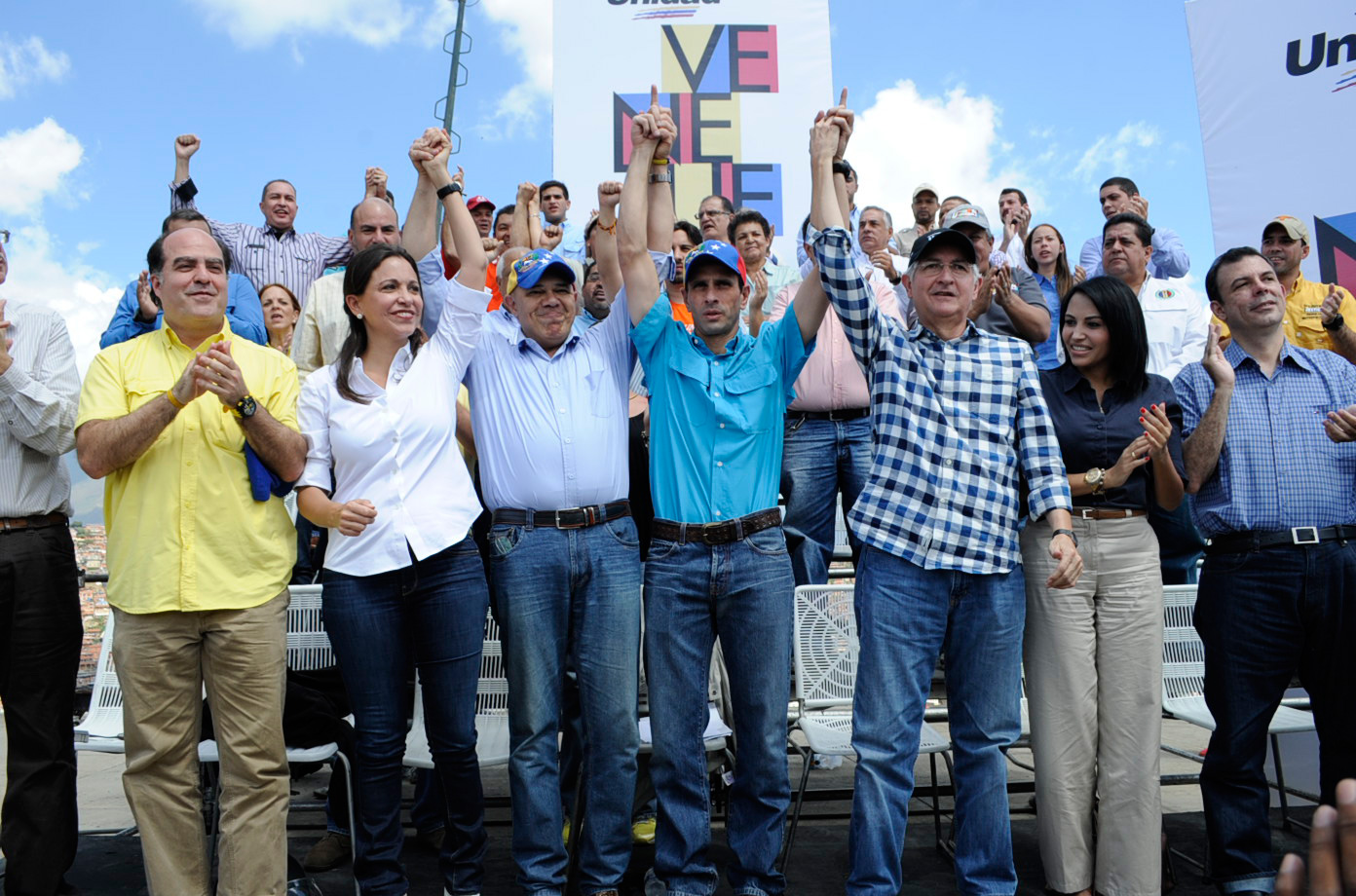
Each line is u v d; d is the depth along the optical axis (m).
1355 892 0.94
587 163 6.72
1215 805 3.23
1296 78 5.39
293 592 3.65
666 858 3.01
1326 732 3.22
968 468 3.04
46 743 3.21
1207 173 5.59
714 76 6.80
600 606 3.03
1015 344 3.21
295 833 4.07
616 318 3.37
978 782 2.99
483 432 3.17
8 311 3.29
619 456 3.17
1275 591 3.19
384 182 5.02
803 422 4.30
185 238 2.96
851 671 3.76
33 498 3.23
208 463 2.88
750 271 4.71
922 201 6.45
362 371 3.04
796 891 3.36
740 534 3.04
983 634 3.01
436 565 2.95
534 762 2.96
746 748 3.03
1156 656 3.19
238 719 2.83
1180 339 5.04
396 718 2.94
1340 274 5.23
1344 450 3.25
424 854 3.72
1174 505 3.26
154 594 2.79
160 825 2.80
